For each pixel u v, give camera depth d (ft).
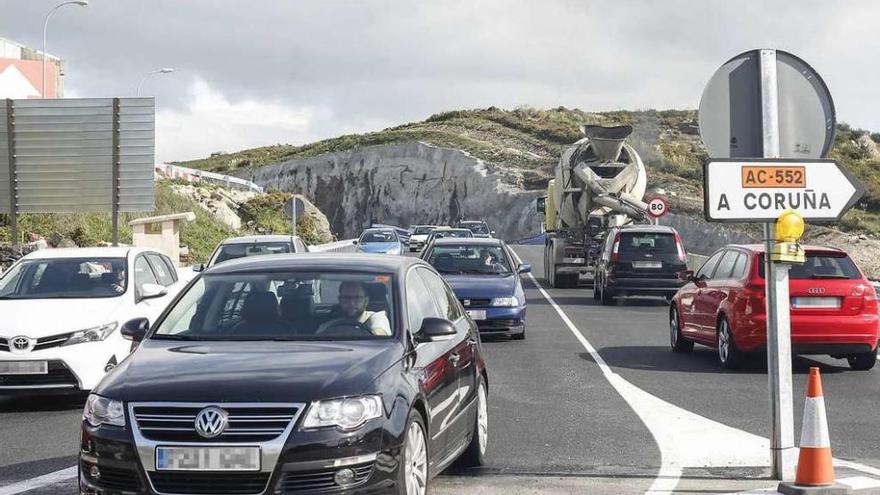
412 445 46.55
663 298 201.87
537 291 220.23
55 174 184.75
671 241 182.70
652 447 66.23
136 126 183.83
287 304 52.21
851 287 100.99
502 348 120.47
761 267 101.14
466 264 136.46
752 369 103.76
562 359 110.93
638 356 114.01
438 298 59.82
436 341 52.13
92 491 43.29
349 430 42.65
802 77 56.39
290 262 55.88
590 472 58.90
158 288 90.02
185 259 254.68
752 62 56.24
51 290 89.76
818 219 55.62
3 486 56.18
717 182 54.85
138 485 42.22
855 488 54.29
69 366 80.43
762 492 53.57
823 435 53.06
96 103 183.93
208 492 41.88
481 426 61.16
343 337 49.80
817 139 56.34
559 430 71.97
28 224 213.25
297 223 400.67
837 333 100.01
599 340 129.18
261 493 41.73
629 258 181.06
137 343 53.21
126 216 257.34
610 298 183.83
